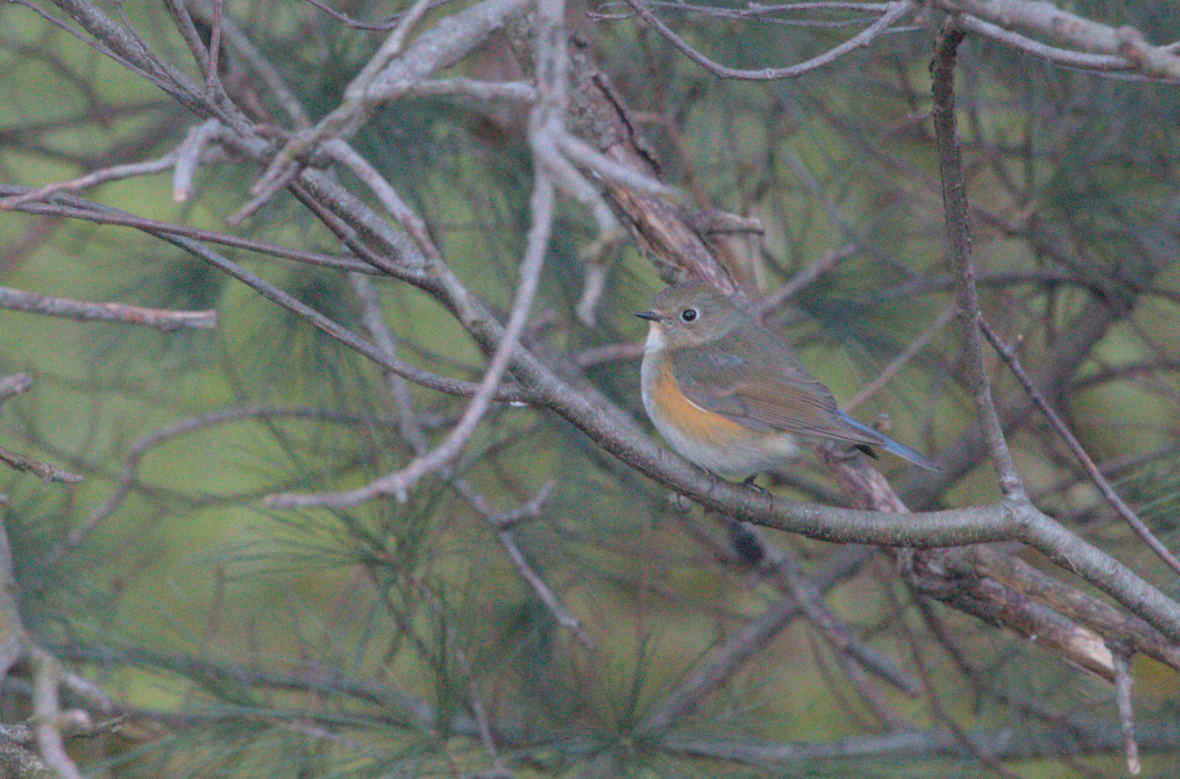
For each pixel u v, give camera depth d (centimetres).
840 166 1186
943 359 1181
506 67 1040
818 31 960
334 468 1002
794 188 1215
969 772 891
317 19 1027
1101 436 1413
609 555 1224
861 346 1126
